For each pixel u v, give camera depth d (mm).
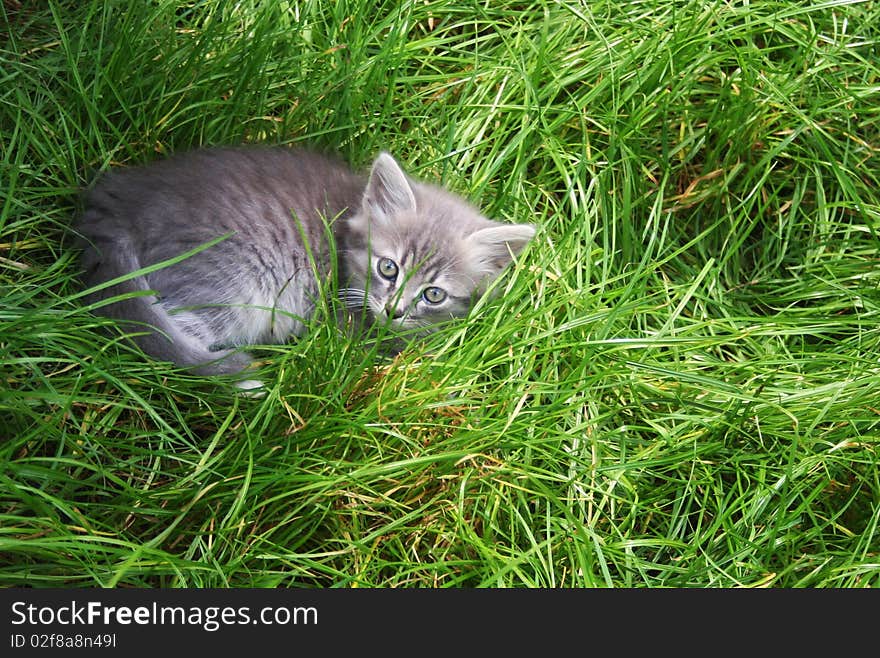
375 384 777
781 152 905
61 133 823
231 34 881
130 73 842
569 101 908
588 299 824
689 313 870
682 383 809
